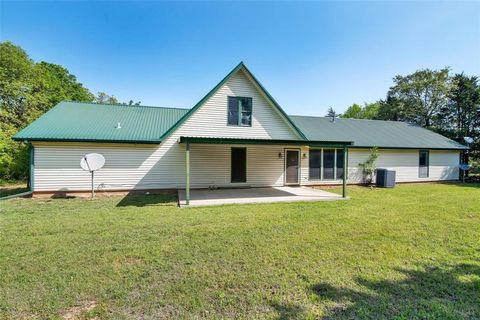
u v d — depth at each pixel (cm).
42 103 2205
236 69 1254
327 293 313
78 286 325
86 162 1030
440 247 475
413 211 795
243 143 962
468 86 2756
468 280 347
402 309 279
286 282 339
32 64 2484
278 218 698
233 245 482
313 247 473
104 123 1229
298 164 1424
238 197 1045
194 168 1248
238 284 333
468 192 1248
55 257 420
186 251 451
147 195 1112
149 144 1170
